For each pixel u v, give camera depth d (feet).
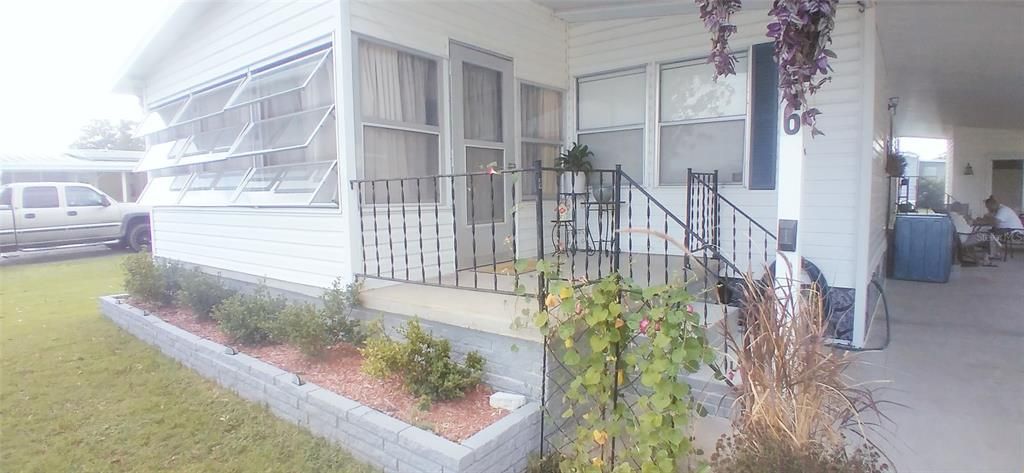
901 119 33.14
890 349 13.73
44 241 37.35
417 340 10.19
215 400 12.00
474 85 16.56
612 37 19.03
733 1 7.93
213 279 16.89
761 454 6.64
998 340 14.42
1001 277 24.72
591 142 19.97
